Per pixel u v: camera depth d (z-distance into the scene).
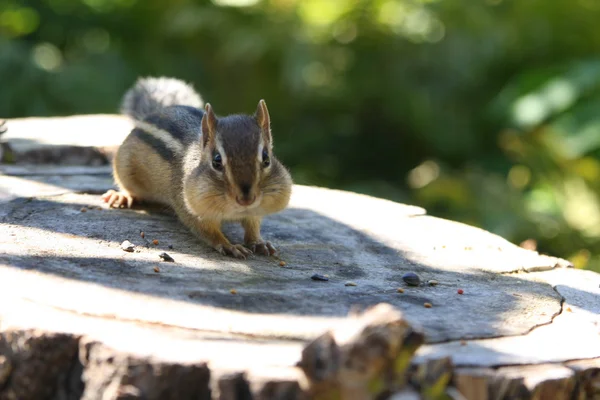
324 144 21.05
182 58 21.75
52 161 12.97
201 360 6.16
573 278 9.01
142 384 6.15
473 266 9.23
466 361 6.52
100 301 7.18
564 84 18.22
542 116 18.16
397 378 6.06
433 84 20.41
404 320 5.89
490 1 21.17
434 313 7.56
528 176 18.73
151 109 12.38
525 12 20.91
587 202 17.45
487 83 21.22
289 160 20.73
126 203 10.88
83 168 12.75
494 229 16.67
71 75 19.89
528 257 9.70
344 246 9.75
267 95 21.42
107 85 20.16
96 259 8.40
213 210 9.05
